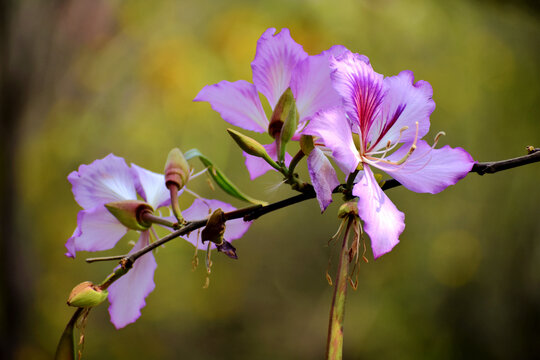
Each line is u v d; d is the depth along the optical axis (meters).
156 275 3.05
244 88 0.86
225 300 3.14
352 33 2.81
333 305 0.79
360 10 2.75
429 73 2.63
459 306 2.45
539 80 2.30
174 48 3.24
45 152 2.87
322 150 0.85
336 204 3.21
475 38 2.45
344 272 0.79
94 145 3.16
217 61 3.28
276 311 3.15
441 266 2.55
